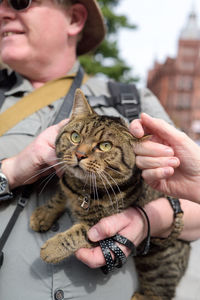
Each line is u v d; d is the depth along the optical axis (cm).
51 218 34
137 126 27
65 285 32
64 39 44
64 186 35
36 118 39
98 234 30
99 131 33
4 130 38
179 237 37
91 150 32
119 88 43
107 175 32
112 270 34
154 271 40
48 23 41
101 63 243
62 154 34
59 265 32
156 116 42
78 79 43
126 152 32
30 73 44
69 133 34
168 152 26
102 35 53
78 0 46
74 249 31
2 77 44
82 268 33
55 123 38
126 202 33
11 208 34
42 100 40
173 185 28
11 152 37
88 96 42
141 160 28
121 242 31
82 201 33
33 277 32
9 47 41
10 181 34
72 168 33
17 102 40
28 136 38
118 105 41
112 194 33
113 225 30
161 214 34
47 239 34
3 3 42
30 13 40
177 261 40
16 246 33
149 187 36
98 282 33
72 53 48
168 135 26
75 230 32
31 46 41
